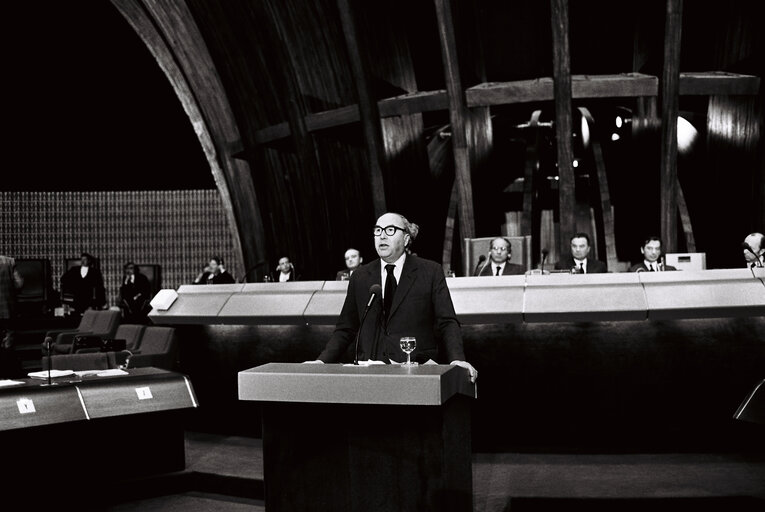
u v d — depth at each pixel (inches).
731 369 188.4
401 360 137.5
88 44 573.9
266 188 473.7
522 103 383.2
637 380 192.2
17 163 616.4
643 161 419.2
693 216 452.1
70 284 501.7
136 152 644.7
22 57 568.7
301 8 419.8
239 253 501.0
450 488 113.9
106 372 198.8
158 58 482.6
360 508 115.3
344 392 112.4
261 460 202.5
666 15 353.1
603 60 410.6
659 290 186.9
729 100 392.5
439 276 142.4
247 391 118.9
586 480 168.2
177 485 191.8
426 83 445.7
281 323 219.3
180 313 239.8
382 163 412.8
